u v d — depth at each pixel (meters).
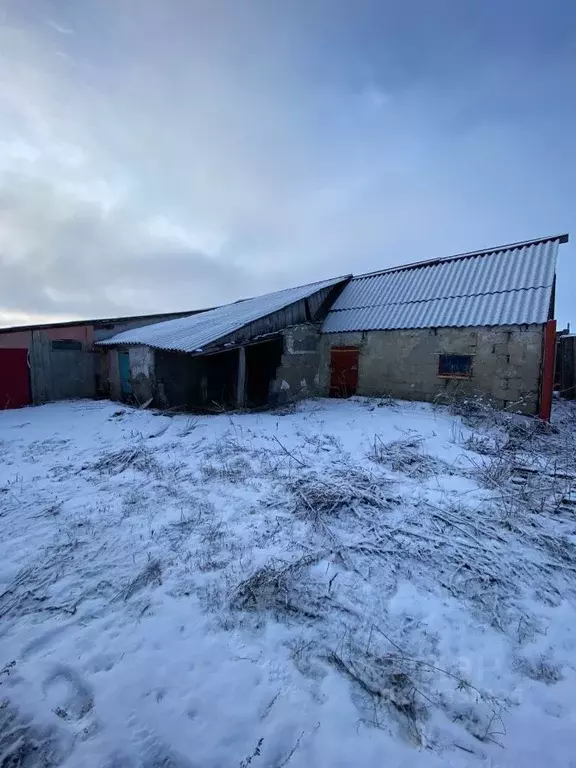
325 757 2.07
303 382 12.78
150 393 12.62
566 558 3.70
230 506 4.86
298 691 2.43
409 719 2.25
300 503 4.82
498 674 2.54
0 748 2.13
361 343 12.19
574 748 2.11
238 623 2.97
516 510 4.54
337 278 15.08
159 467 6.30
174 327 14.59
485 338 9.70
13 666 2.62
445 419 8.98
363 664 2.60
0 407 13.27
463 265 12.21
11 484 5.77
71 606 3.17
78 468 6.43
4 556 3.88
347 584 3.39
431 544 3.94
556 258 10.38
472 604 3.16
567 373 13.85
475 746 2.12
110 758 2.08
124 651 2.73
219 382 14.15
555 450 7.02
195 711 2.32
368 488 5.20
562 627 2.92
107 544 4.05
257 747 2.12
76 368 15.46
